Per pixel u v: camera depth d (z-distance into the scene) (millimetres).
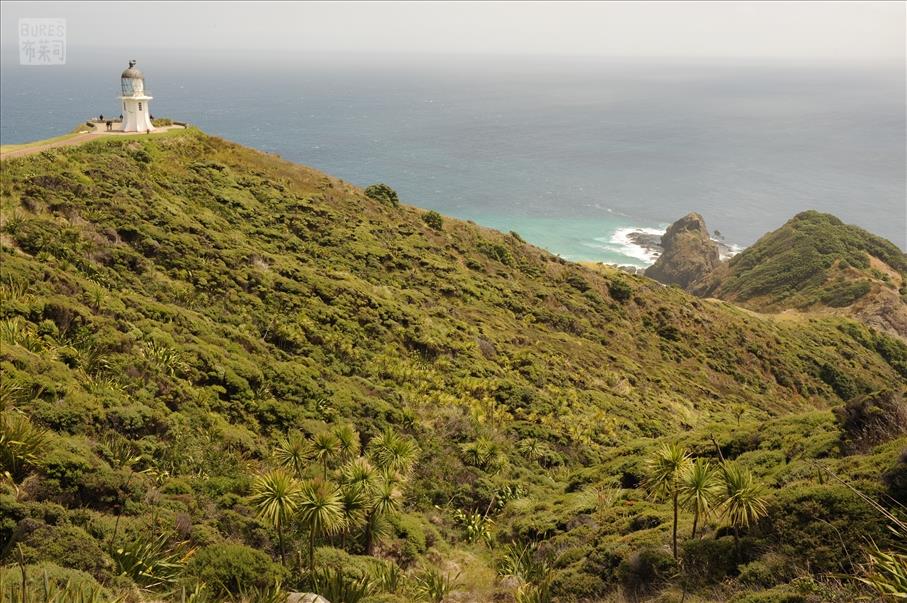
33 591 9531
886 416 18391
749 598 11977
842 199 193750
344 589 14102
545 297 63406
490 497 25156
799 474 17000
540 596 15797
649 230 159375
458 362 39281
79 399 18094
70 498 14078
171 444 19266
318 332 35281
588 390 43344
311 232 54188
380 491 18250
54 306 23312
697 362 64062
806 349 76188
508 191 189250
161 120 67000
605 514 20547
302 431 24484
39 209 35406
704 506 13859
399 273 53656
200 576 12812
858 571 12008
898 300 97500
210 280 36281
